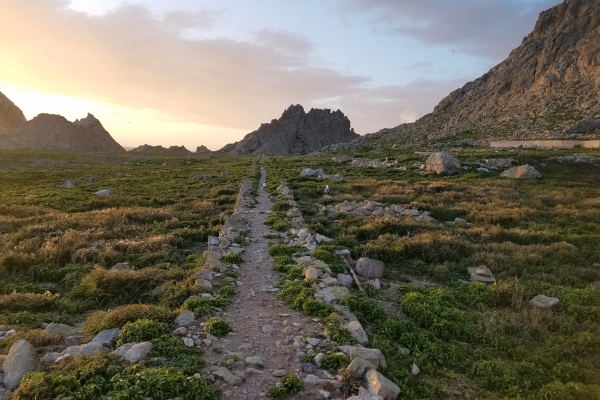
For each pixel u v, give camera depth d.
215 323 7.46
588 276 11.84
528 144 56.12
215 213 21.19
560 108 80.75
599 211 21.33
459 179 35.25
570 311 9.03
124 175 46.06
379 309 8.68
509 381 6.23
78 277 11.16
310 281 9.80
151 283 10.19
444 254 13.48
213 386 5.57
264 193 28.84
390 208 21.42
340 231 16.62
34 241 14.30
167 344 6.56
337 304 8.73
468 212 21.38
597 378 6.43
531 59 107.38
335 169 44.97
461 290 10.59
